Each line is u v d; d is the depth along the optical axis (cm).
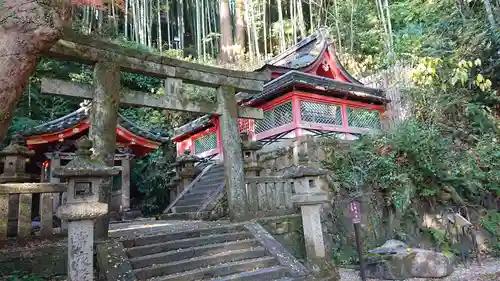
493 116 1054
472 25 1101
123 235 516
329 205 723
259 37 2417
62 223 496
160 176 1380
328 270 547
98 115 516
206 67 661
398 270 574
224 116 673
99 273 404
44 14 261
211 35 2359
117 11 2175
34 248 405
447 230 760
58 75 1538
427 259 577
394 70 1132
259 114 733
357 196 745
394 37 1602
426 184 802
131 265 420
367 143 861
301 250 629
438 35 1224
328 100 1029
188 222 748
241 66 2000
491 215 814
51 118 1464
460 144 952
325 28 1369
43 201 475
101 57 538
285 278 470
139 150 1103
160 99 598
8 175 618
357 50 1906
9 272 381
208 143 1353
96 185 377
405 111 1065
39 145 890
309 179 576
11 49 247
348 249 698
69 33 504
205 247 500
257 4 2266
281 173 860
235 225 583
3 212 437
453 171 803
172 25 2625
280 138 1016
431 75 772
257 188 680
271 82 994
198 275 438
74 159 374
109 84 537
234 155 662
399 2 1781
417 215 782
